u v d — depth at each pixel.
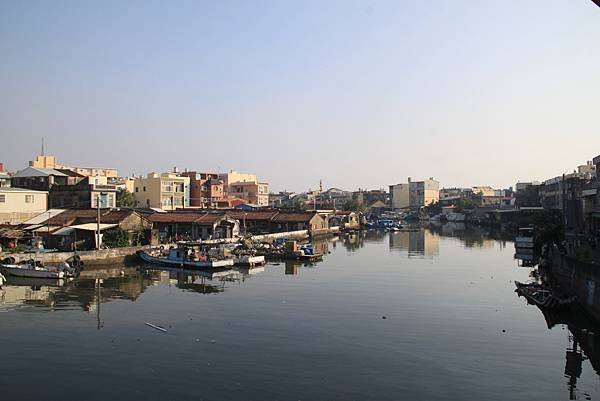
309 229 103.38
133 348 27.86
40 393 22.02
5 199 72.56
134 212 68.88
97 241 61.53
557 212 98.06
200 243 69.75
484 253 77.31
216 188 130.00
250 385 22.75
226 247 70.81
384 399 21.38
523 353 27.36
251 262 60.50
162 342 28.94
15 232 61.06
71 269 51.50
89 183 91.19
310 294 42.94
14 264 51.44
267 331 31.17
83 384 22.92
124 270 56.72
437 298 41.28
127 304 38.72
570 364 25.73
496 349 27.98
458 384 23.03
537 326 32.69
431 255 74.81
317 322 33.34
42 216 71.88
